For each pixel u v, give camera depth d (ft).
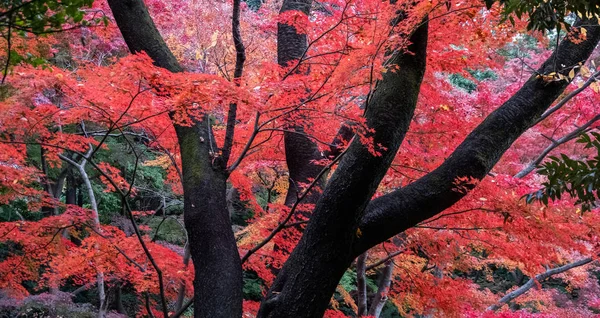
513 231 12.65
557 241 12.23
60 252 15.57
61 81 9.79
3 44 9.51
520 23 11.99
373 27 10.10
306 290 10.02
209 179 11.25
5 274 15.52
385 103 9.92
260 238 16.61
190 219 10.89
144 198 39.04
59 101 13.61
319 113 12.08
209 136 12.09
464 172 11.27
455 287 15.70
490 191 12.28
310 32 12.35
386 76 10.34
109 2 12.42
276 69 11.66
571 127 23.13
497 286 41.06
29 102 10.60
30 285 34.06
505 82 31.78
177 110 9.66
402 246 16.80
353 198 9.77
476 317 16.44
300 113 12.25
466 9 10.88
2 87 9.82
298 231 14.52
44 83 9.65
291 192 15.83
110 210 41.04
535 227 11.99
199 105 9.82
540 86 12.25
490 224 13.32
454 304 15.28
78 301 36.40
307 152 15.43
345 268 10.36
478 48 13.10
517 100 12.25
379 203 11.11
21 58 8.75
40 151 29.01
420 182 11.37
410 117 10.18
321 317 10.34
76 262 14.62
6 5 6.32
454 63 13.21
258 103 9.66
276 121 13.58
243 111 12.20
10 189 15.23
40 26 6.72
